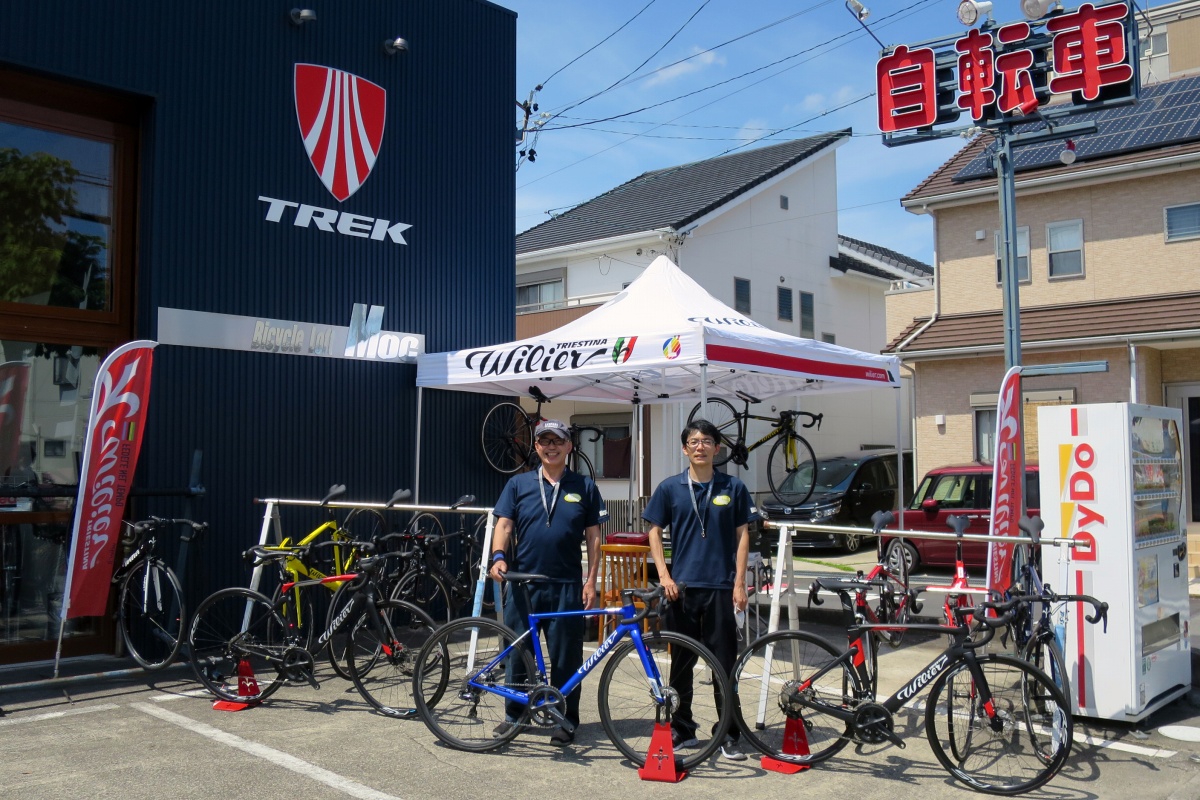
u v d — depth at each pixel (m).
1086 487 5.80
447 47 9.84
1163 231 15.16
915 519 14.02
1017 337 9.89
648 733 5.07
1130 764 5.13
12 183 7.14
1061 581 5.73
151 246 7.55
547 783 4.77
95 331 7.49
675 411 18.73
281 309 8.32
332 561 7.33
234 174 8.07
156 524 6.90
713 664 4.95
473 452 9.86
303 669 6.11
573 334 8.55
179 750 5.21
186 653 7.19
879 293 25.14
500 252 10.23
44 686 6.38
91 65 7.27
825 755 4.98
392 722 5.81
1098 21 10.07
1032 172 16.20
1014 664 4.76
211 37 7.98
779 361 8.01
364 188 9.01
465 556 9.59
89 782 4.69
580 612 5.18
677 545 5.32
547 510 5.50
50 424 7.28
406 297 9.31
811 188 22.98
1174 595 6.26
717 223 20.22
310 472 8.45
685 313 8.66
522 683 5.24
